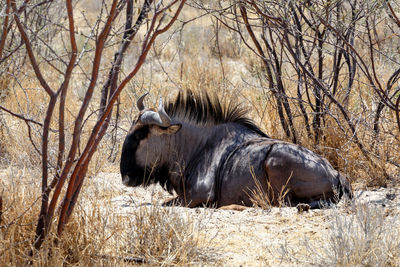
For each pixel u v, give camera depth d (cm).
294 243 1652
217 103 2294
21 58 3728
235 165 2161
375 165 2388
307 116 2688
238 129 2272
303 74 2547
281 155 2075
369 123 2478
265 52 4138
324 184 2047
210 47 5838
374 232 1534
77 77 4419
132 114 3319
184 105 2311
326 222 1811
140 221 1616
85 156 1411
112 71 1678
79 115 1330
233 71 5034
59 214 1434
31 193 1616
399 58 2828
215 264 1521
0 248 1351
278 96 2617
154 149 2278
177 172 2294
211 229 1784
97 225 1574
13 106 3147
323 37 2684
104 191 2111
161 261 1518
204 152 2267
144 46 1375
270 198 2108
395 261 1448
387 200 2075
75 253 1449
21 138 2656
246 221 1866
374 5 2228
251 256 1570
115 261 1443
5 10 1380
